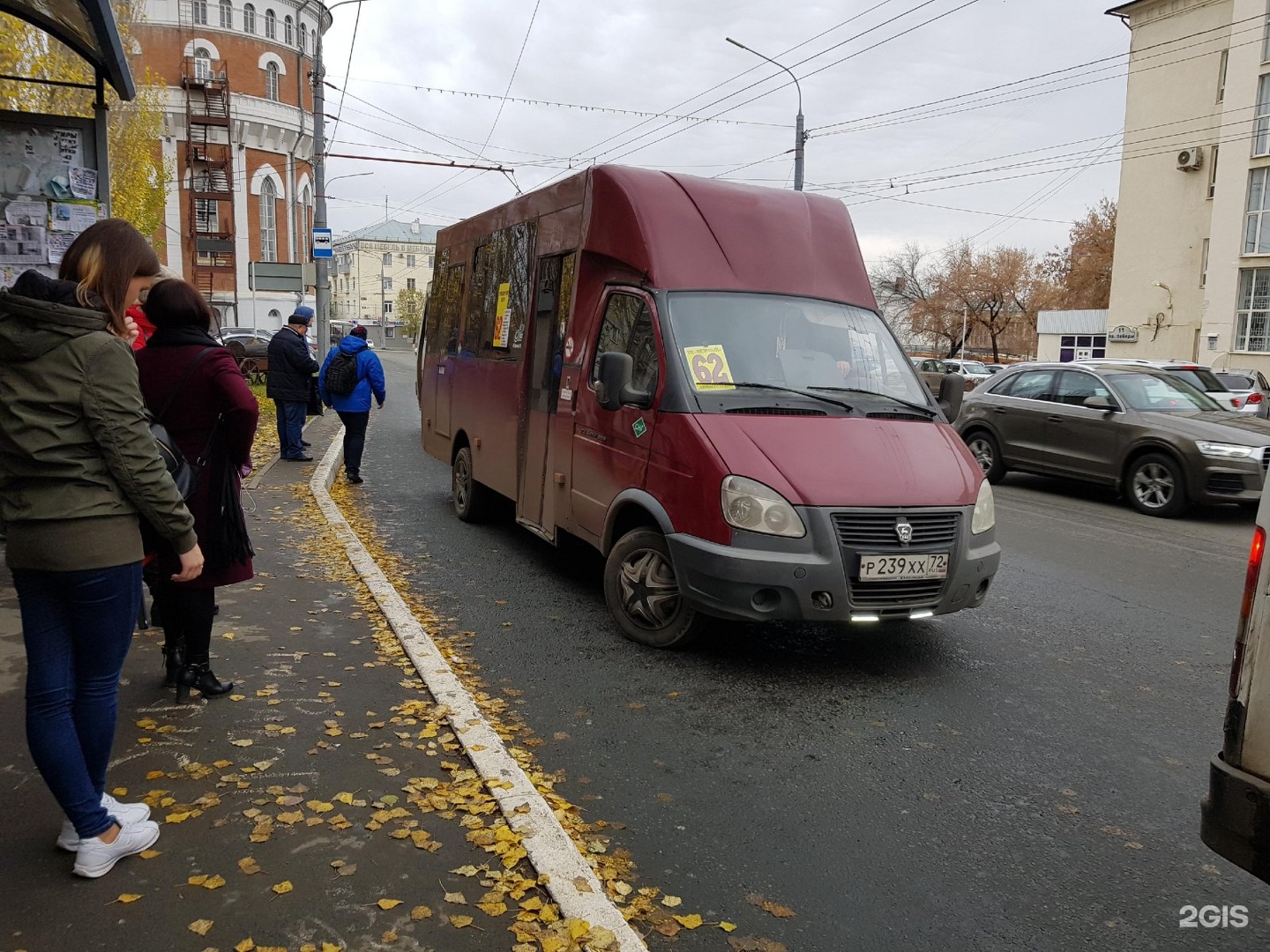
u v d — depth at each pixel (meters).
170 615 4.38
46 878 2.91
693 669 5.22
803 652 5.57
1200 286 33.50
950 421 6.21
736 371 5.55
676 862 3.27
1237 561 8.41
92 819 2.91
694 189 6.25
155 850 3.08
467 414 9.04
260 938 2.66
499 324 8.21
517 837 3.21
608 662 5.30
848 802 3.76
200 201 45.00
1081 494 12.39
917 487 5.03
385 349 81.25
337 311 115.94
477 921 2.77
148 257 2.99
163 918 2.74
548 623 6.01
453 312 9.91
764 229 6.29
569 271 6.83
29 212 6.02
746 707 4.70
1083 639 6.00
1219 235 30.88
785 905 3.04
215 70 44.50
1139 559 8.40
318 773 3.65
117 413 2.77
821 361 5.82
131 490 2.83
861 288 6.50
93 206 6.13
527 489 7.36
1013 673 5.32
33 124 5.97
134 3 22.81
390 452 14.52
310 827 3.25
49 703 2.82
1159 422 10.76
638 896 3.04
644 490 5.48
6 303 2.71
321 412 12.70
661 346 5.52
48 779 2.84
